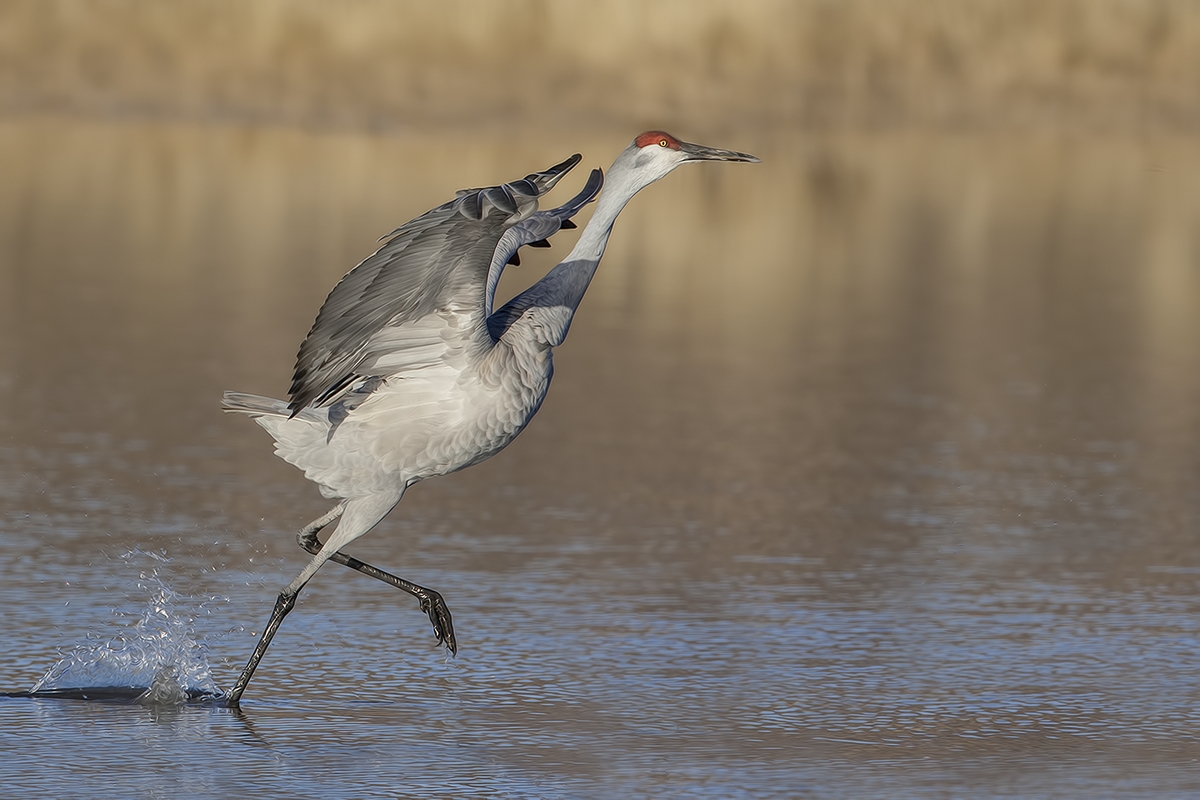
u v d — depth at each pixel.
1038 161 34.38
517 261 10.08
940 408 16.55
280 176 29.70
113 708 9.29
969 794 8.19
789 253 25.81
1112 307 21.98
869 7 37.31
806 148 34.94
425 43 36.06
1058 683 9.68
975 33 37.75
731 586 11.28
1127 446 15.23
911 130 36.19
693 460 14.48
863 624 10.61
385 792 8.16
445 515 12.87
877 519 12.87
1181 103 37.88
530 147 32.41
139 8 37.00
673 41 35.91
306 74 36.00
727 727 9.02
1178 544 12.34
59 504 12.88
